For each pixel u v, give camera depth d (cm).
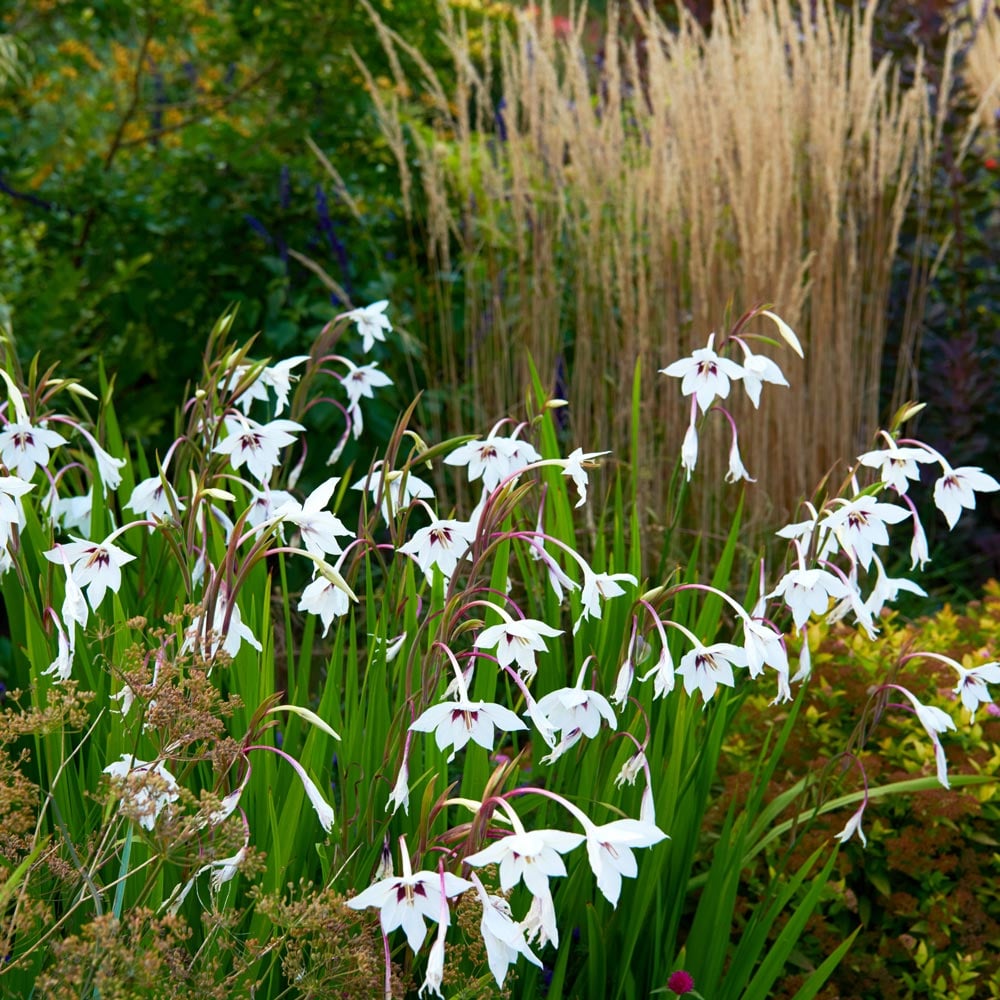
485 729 159
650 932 202
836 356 453
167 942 148
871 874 248
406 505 205
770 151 438
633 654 192
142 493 210
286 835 180
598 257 452
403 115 528
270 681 197
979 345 523
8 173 524
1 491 180
